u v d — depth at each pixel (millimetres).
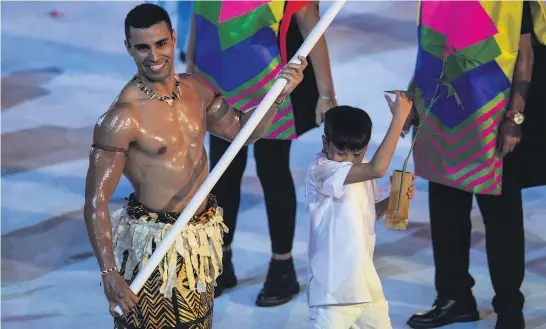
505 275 11852
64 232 15094
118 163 8711
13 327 12203
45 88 21062
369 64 21266
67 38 23812
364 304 10195
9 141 18422
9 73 21828
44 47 23266
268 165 12875
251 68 12734
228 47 12773
